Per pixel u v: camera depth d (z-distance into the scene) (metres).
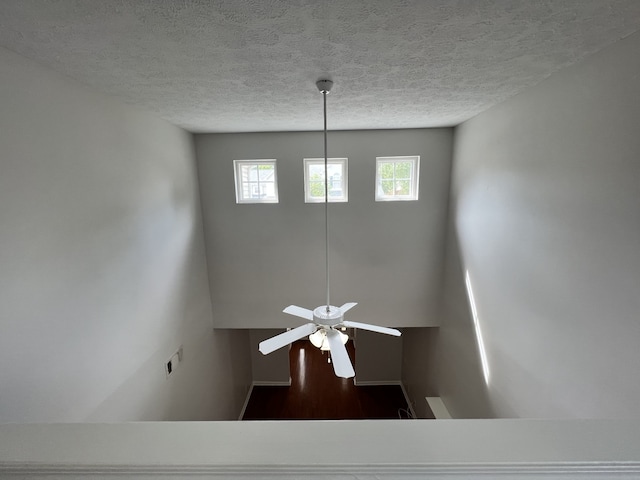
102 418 1.92
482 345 2.74
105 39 1.28
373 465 0.79
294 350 6.88
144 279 2.41
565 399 1.73
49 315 1.56
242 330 5.31
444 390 3.70
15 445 0.85
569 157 1.68
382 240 3.67
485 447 0.83
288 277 3.78
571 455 0.80
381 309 3.84
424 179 3.51
